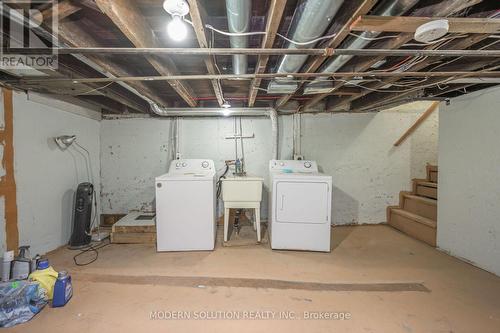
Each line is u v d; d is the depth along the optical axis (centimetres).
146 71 221
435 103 319
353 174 362
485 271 224
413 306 175
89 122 333
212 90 292
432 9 118
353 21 115
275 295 189
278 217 273
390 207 364
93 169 341
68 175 292
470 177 239
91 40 152
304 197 270
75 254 262
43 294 172
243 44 139
